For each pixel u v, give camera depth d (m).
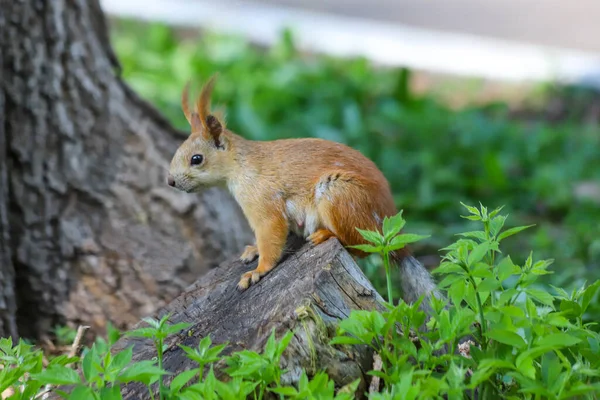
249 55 22.23
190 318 7.43
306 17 27.42
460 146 17.78
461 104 21.98
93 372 5.69
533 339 6.06
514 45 25.91
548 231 14.19
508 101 22.39
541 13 29.05
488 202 15.83
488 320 6.46
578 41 26.28
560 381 5.73
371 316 6.20
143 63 20.95
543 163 17.95
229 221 11.45
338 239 8.13
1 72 10.23
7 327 9.63
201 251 10.99
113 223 10.75
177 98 19.55
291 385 6.56
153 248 10.76
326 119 18.59
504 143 18.52
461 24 27.78
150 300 10.45
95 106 11.14
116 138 11.22
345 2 29.59
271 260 8.11
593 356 6.30
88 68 11.20
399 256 8.17
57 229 10.49
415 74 23.78
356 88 20.16
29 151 10.49
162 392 6.07
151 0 27.56
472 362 6.14
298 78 20.62
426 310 7.68
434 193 15.93
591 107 21.91
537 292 6.38
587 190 16.39
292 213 8.35
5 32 10.44
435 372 6.46
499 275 6.34
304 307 6.83
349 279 7.24
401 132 18.53
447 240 13.18
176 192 11.15
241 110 17.89
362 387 6.72
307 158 8.36
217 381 5.77
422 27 27.28
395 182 16.33
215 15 26.83
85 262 10.50
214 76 8.70
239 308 7.30
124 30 23.95
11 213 10.34
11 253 10.20
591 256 11.90
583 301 6.77
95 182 10.86
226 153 8.49
